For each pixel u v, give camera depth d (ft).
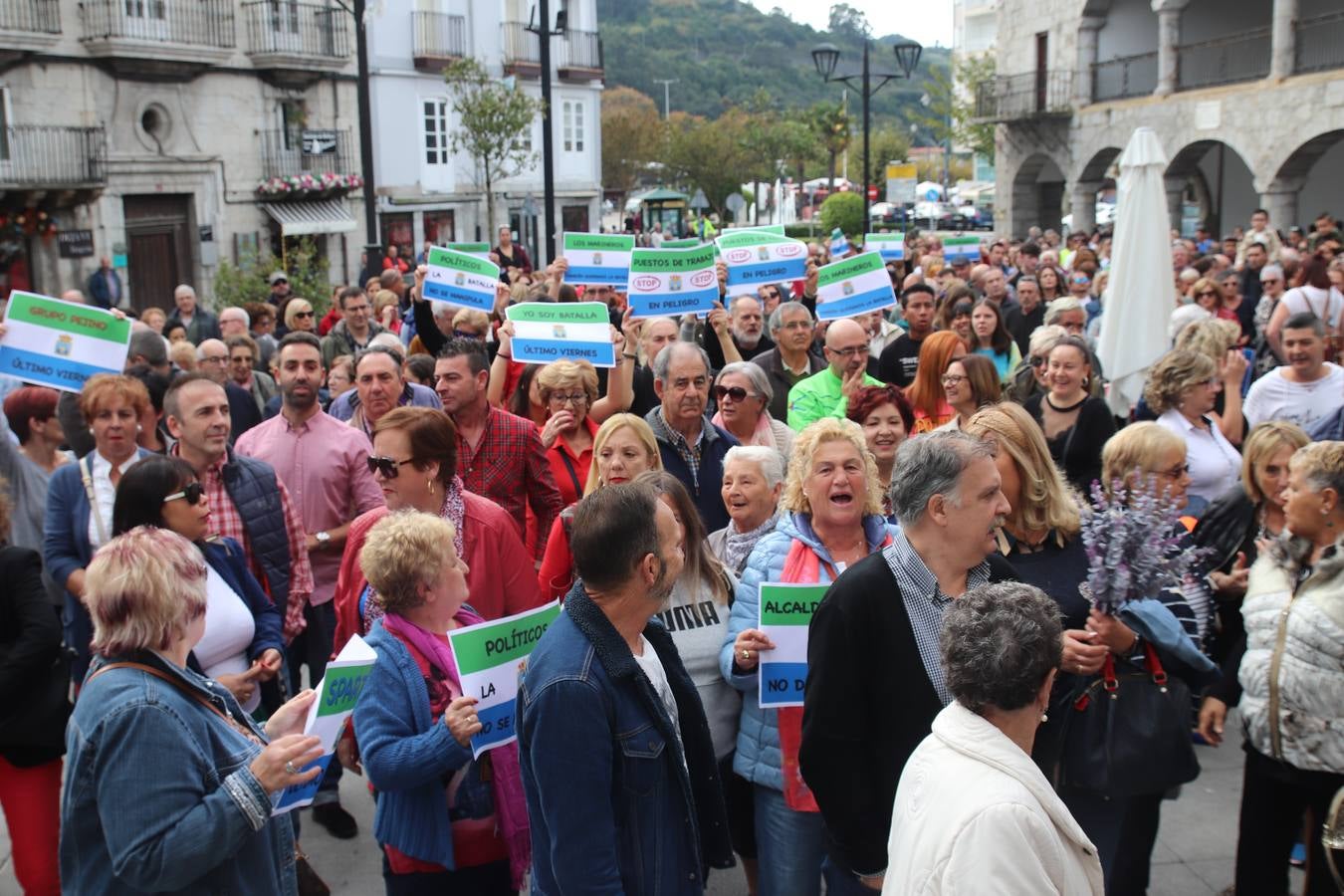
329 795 18.74
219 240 95.25
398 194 118.62
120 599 10.44
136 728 10.17
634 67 414.82
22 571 14.92
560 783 10.05
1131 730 12.57
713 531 20.02
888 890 8.89
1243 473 16.78
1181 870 16.78
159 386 22.56
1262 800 14.15
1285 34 89.76
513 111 111.24
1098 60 118.73
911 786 9.00
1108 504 16.47
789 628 13.32
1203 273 45.75
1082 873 8.51
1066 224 121.19
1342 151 97.91
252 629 15.40
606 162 225.15
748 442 21.01
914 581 11.63
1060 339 21.76
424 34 119.34
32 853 15.29
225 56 93.15
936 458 11.44
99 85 85.20
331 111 105.09
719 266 32.17
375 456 15.34
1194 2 110.83
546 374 21.01
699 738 11.56
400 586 12.87
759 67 466.29
